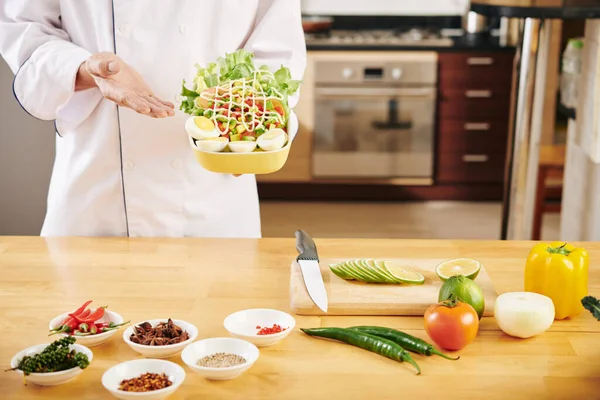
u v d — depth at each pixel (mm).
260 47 1929
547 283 1510
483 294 1562
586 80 3098
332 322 1517
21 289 1643
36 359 1284
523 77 3117
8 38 1854
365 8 5602
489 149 5152
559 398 1273
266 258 1820
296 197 5270
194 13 1879
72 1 1895
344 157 5176
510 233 3348
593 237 3113
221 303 1590
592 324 1515
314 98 5051
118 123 1900
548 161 3766
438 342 1396
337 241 1922
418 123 5098
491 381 1316
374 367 1356
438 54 4965
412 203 5234
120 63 1706
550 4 2764
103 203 1954
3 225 3115
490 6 2869
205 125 1590
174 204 1957
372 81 5012
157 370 1290
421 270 1689
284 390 1288
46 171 3057
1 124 2994
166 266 1767
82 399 1263
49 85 1781
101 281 1686
